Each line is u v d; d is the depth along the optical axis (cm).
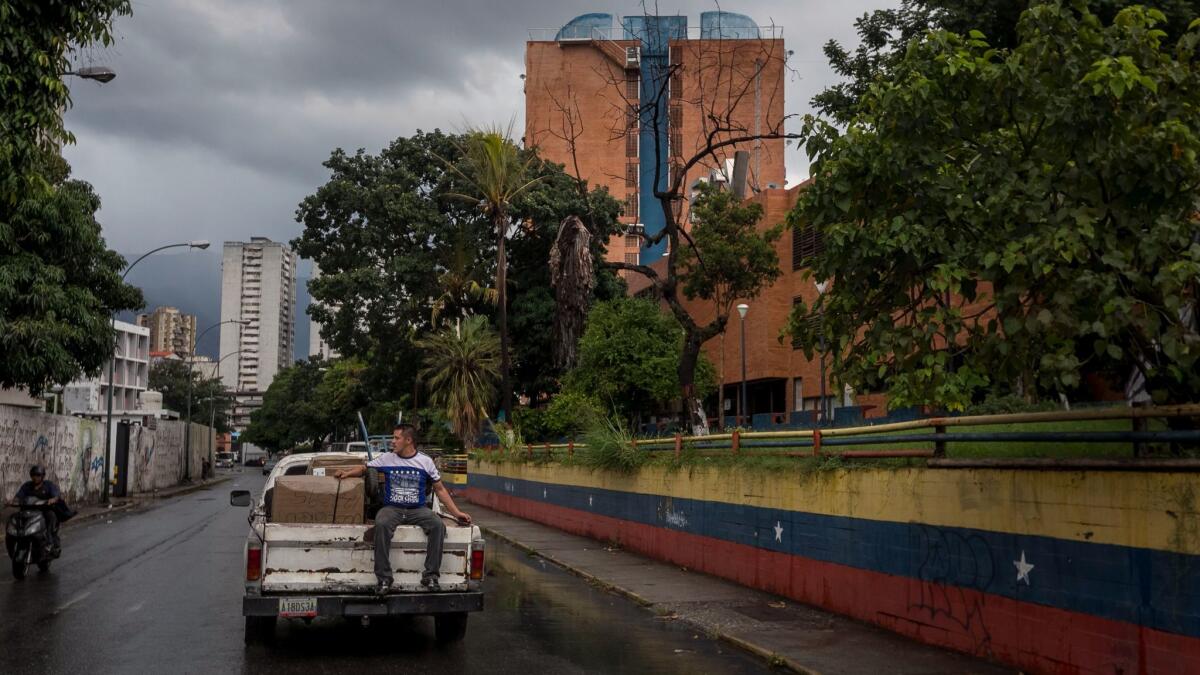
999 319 711
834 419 1368
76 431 3706
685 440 1692
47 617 1127
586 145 7862
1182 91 707
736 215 2492
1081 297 651
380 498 1052
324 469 1184
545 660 913
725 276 2452
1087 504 750
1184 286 698
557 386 4547
